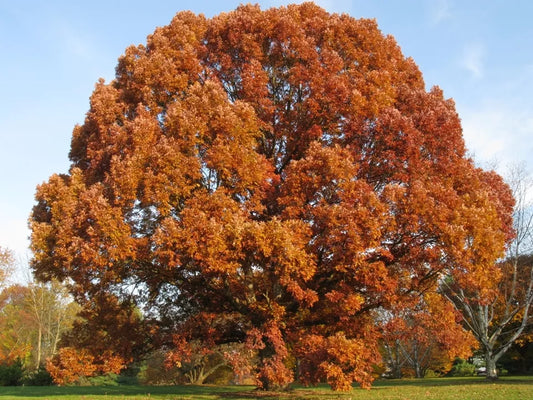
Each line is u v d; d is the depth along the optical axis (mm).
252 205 13562
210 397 17297
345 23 17000
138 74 15742
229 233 11711
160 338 16766
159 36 16781
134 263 14375
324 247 13125
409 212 12531
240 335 17609
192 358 37438
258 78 15352
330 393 18516
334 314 14828
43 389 24609
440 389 19281
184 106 13758
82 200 12820
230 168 13008
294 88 16594
